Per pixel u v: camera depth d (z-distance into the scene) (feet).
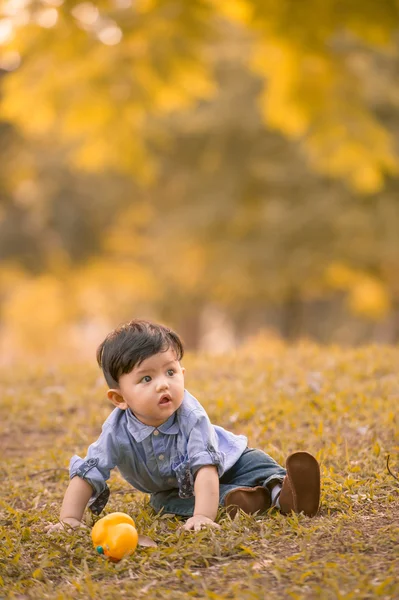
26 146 79.25
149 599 9.78
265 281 71.97
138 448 13.29
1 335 105.60
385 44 35.68
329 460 16.37
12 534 12.80
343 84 41.50
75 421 22.20
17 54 39.68
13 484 16.85
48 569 11.28
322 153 44.70
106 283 95.86
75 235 91.86
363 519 12.55
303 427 19.30
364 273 72.74
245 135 71.10
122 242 90.48
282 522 12.33
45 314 99.04
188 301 88.22
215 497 12.71
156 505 13.91
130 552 11.41
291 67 38.65
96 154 44.24
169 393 12.78
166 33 37.70
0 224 92.53
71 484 13.35
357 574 9.96
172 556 11.22
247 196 72.90
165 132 69.05
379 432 18.13
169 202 79.00
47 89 40.04
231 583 10.24
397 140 62.59
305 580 10.10
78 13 37.37
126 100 39.88
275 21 35.37
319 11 34.60
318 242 69.82
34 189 84.94
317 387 21.90
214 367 26.66
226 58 68.59
